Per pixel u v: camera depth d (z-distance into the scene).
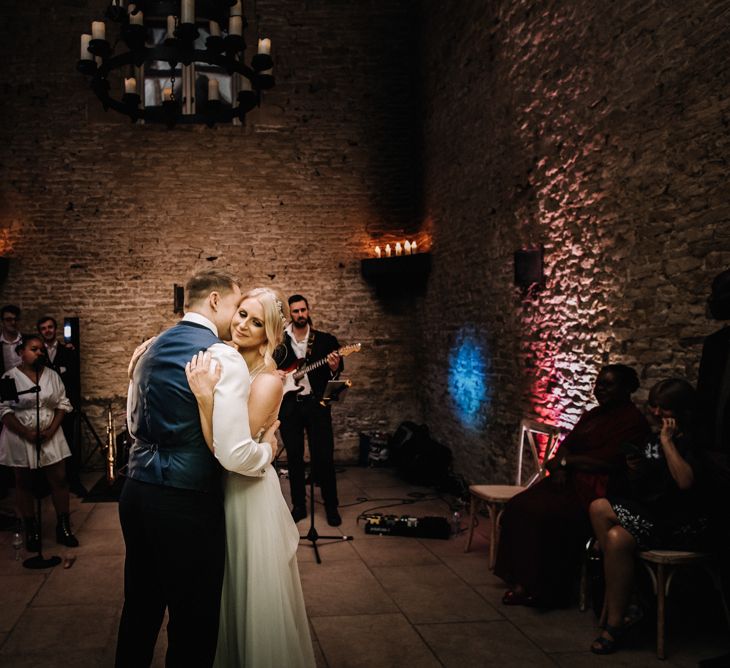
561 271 4.41
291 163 7.70
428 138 7.20
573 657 2.79
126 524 2.04
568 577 3.34
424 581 3.73
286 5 7.73
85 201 7.39
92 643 2.92
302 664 2.10
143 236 7.47
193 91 7.55
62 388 4.43
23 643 2.91
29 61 7.35
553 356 4.54
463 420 6.30
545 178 4.60
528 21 4.81
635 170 3.60
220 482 2.09
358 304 7.80
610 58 3.80
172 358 2.00
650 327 3.49
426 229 7.34
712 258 3.04
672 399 2.86
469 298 6.09
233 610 2.08
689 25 3.15
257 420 2.08
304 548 4.33
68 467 6.00
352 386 7.80
